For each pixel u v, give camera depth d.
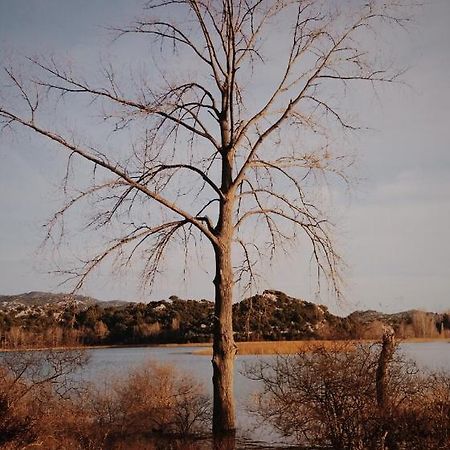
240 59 12.59
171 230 12.09
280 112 12.60
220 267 11.82
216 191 12.17
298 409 10.14
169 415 14.68
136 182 11.48
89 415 13.99
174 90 12.23
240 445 12.43
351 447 9.15
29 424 12.26
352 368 9.49
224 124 12.58
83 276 11.27
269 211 12.70
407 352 14.22
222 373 11.45
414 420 8.89
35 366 13.12
